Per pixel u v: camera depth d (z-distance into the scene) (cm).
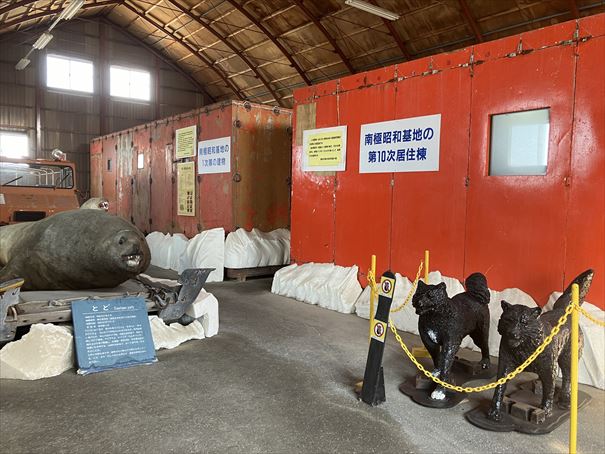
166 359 396
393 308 509
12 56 1698
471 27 1187
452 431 281
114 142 1259
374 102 565
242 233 794
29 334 359
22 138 1738
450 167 486
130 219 1173
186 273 445
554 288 405
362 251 586
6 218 719
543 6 1074
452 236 485
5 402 305
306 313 567
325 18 1405
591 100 380
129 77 1972
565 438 273
